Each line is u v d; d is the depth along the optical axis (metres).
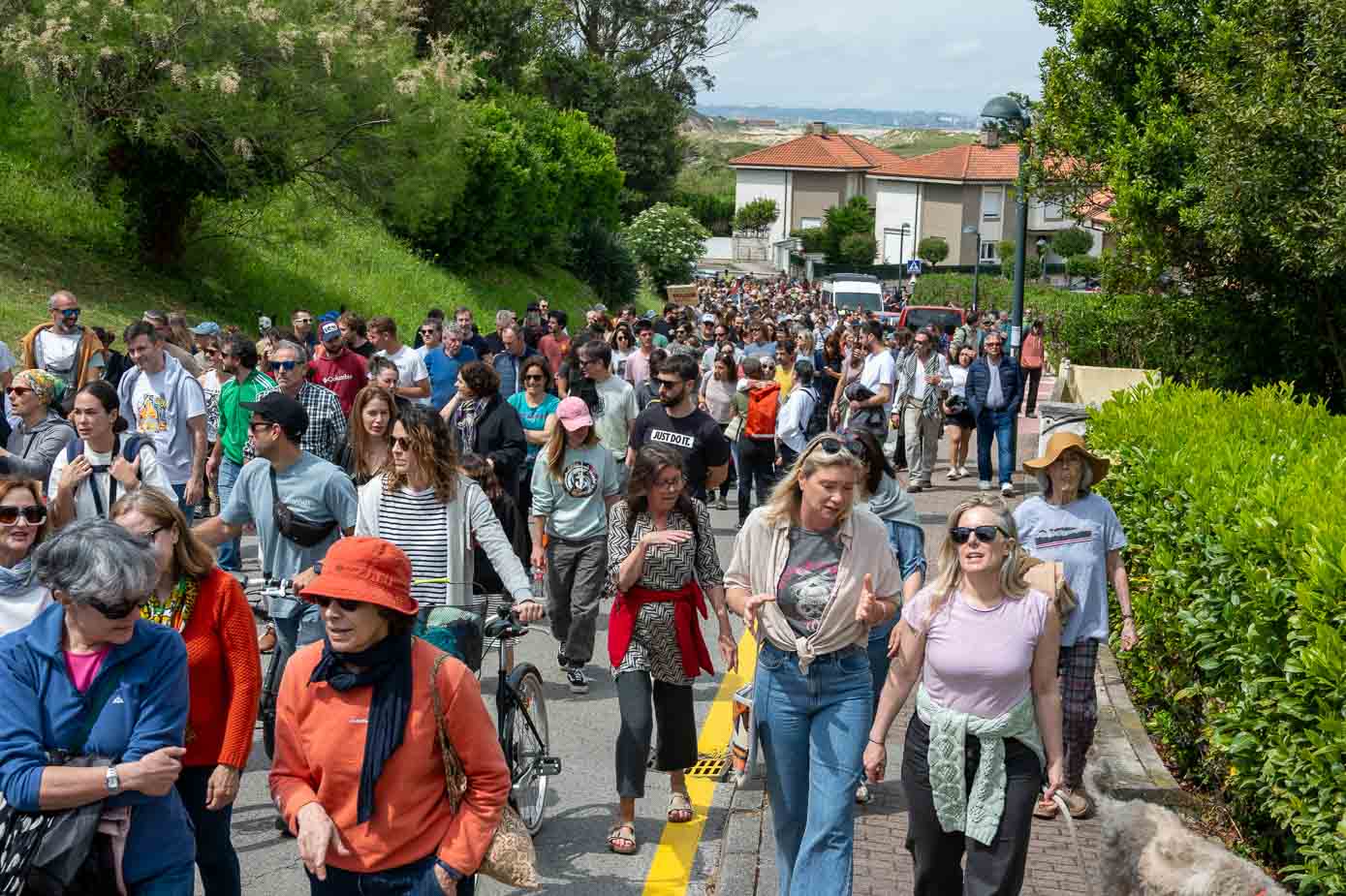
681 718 6.39
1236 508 6.45
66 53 18.41
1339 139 11.90
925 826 4.83
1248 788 5.64
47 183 22.38
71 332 11.94
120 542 3.71
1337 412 14.78
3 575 5.06
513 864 3.85
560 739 7.84
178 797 4.07
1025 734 4.71
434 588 6.18
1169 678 7.33
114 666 3.81
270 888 5.75
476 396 9.59
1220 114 12.73
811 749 5.25
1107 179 15.45
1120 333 19.94
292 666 3.82
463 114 25.33
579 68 62.50
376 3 22.67
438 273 33.19
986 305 47.19
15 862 3.63
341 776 3.73
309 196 24.33
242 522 6.59
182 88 19.33
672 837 6.47
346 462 9.63
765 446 13.80
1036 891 5.68
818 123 113.00
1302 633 5.14
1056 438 6.64
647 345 15.71
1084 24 15.42
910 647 4.87
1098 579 6.56
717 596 6.31
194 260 23.44
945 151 99.88
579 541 8.49
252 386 10.80
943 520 14.85
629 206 63.72
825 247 96.44
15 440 8.24
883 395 13.88
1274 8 12.66
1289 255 12.64
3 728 3.70
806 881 5.07
